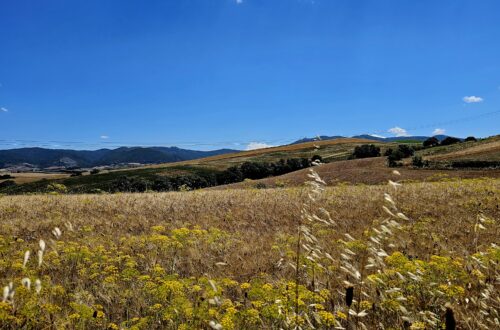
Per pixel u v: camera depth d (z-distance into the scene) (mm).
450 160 59312
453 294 4750
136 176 93188
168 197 19125
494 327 4262
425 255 7613
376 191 18703
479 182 23328
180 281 6145
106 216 13930
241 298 5602
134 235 10781
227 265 7559
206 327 4441
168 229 11664
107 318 5020
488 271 5719
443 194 16969
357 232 9609
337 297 5496
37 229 11555
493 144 71688
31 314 4566
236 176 89375
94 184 84188
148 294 5727
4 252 8250
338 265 6629
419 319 4332
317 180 3988
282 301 4555
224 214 14273
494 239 8781
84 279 6617
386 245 8055
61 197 19750
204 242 9500
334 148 149750
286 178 58656
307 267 6207
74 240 9977
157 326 4773
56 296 5629
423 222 10898
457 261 6250
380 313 4883
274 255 8133
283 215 13547
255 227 11875
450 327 3293
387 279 5410
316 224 10594
